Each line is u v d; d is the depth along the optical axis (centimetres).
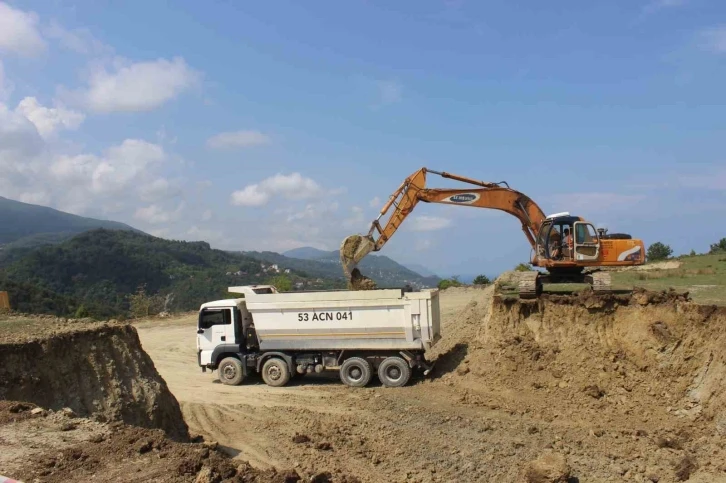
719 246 4394
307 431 1213
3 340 1002
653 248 4516
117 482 661
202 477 670
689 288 1917
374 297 1587
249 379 1778
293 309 1648
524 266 3191
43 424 841
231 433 1237
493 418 1262
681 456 1020
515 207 1869
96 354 1100
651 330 1335
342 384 1647
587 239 1705
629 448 1065
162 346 2528
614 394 1312
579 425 1212
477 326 1892
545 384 1395
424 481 943
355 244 1802
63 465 703
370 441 1145
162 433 840
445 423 1234
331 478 883
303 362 1662
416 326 1565
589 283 1708
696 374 1243
